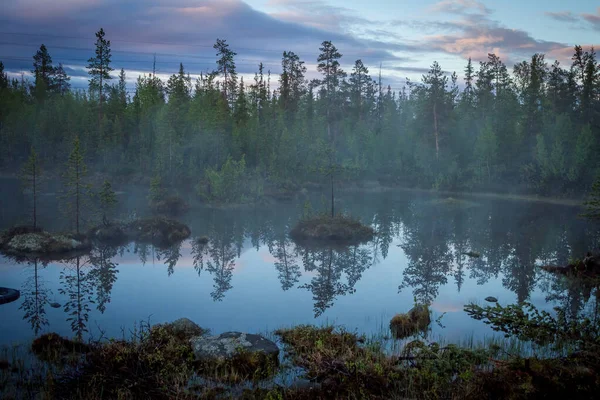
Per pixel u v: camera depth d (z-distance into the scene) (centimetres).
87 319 1315
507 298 1625
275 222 3494
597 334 1138
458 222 3641
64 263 2056
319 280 1869
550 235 3020
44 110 6975
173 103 5922
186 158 5856
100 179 5481
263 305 1499
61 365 938
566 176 5675
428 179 6781
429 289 1748
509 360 929
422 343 1000
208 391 838
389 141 7788
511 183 6162
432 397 816
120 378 847
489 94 8275
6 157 6512
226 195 4450
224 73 7306
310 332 1152
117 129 6325
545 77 7962
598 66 6788
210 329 1239
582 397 777
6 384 845
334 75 8088
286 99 8381
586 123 6706
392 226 3419
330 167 4006
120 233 2681
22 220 2992
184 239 2722
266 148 6066
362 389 823
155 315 1367
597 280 1838
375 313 1435
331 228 2880
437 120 7162
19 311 1375
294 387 862
